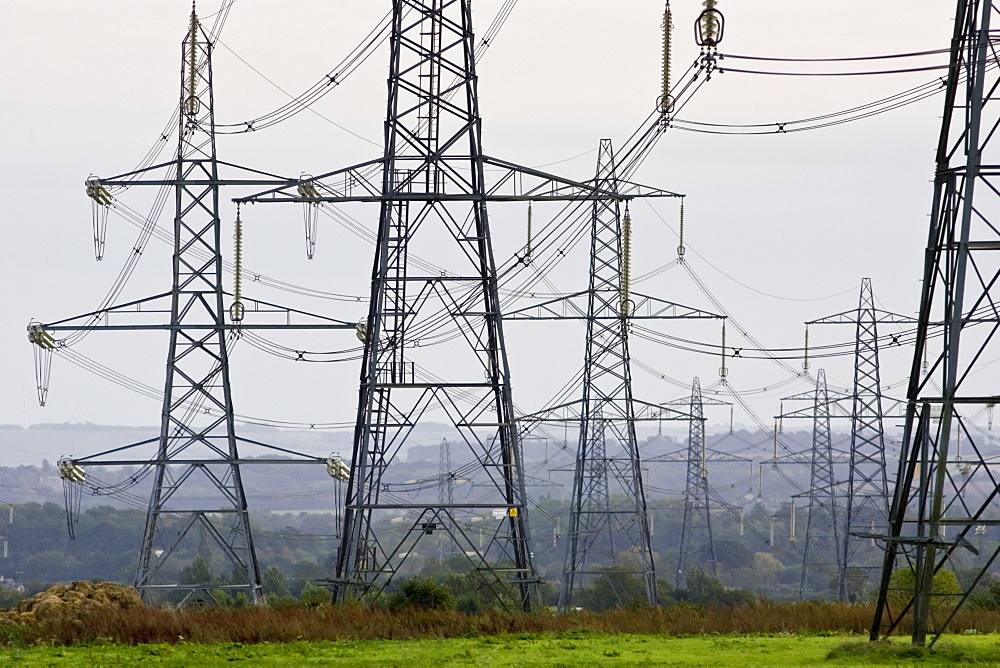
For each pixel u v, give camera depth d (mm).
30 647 171500
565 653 164125
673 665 146000
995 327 151500
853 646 156250
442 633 197375
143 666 147375
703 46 162375
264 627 191875
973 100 150500
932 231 156625
